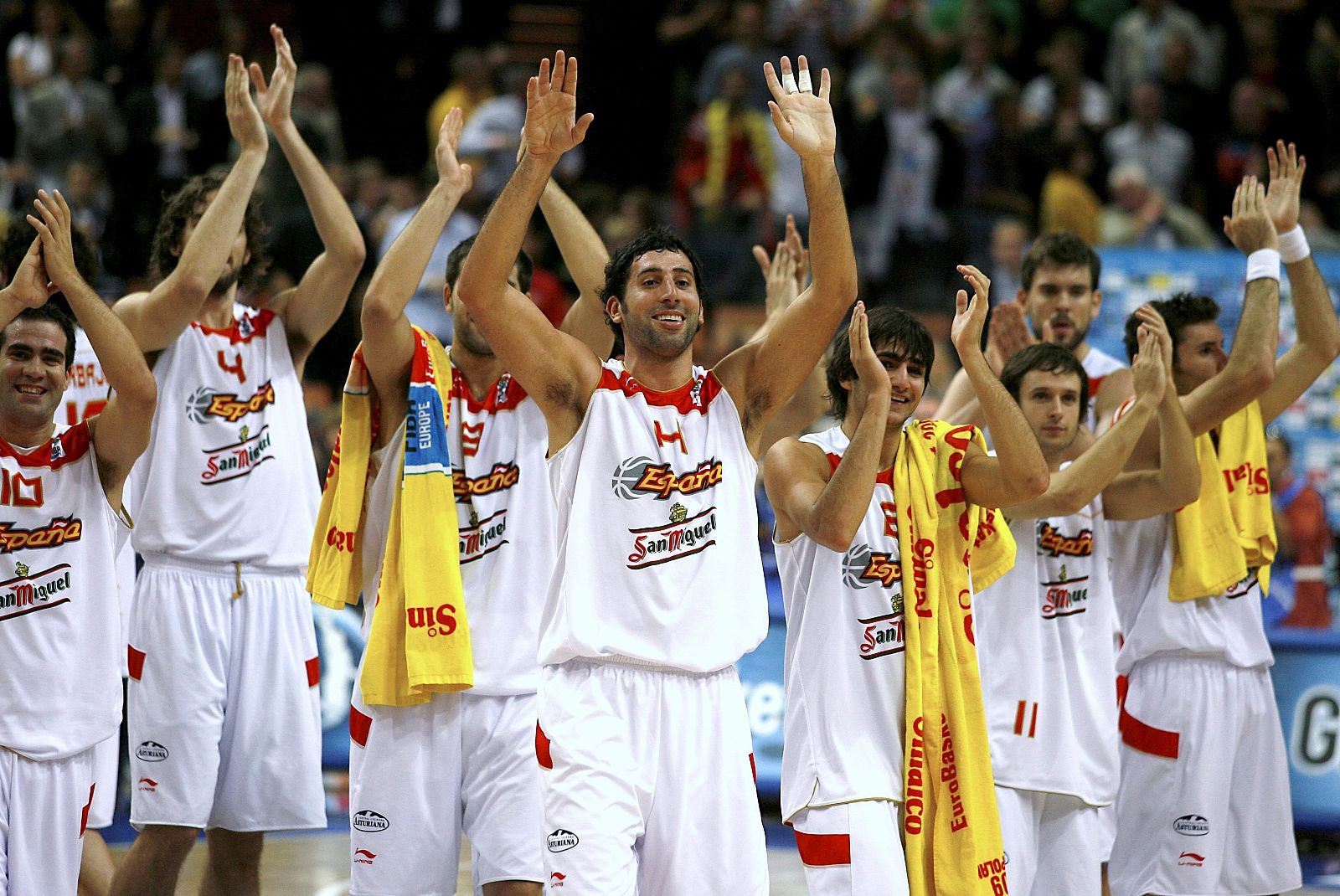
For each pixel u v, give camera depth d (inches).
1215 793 653.9
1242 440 683.4
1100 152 1599.4
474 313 491.5
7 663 538.9
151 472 629.3
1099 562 623.8
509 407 580.1
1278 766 673.6
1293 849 675.4
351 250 658.8
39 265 526.9
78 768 553.6
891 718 531.5
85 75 1507.1
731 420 521.7
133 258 1391.5
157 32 1568.7
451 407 576.7
